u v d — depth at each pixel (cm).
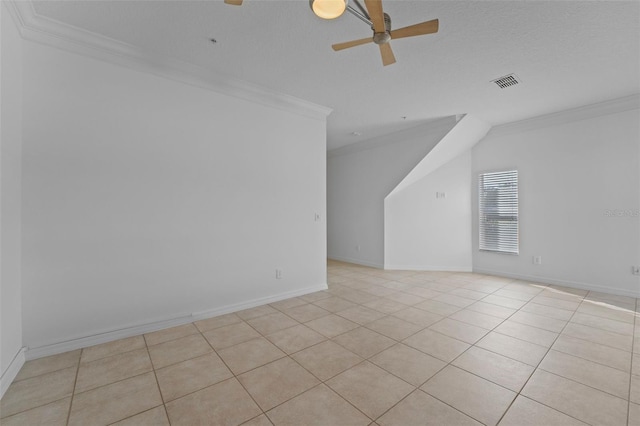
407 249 561
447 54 270
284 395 179
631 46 254
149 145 272
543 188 445
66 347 232
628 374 199
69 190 235
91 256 244
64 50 234
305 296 385
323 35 241
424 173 543
